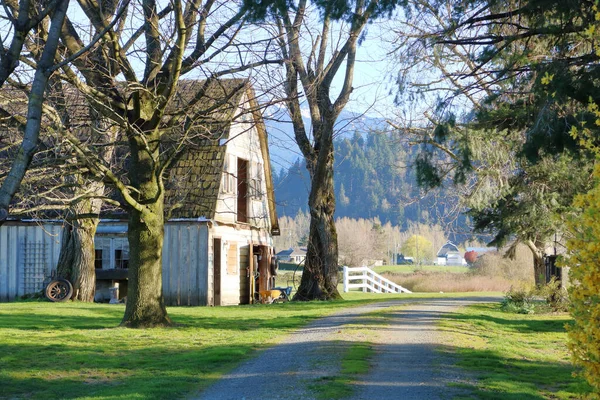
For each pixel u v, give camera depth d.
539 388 9.66
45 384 10.02
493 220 24.41
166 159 15.54
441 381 9.69
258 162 31.95
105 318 19.20
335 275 29.45
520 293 22.83
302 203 143.25
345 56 26.77
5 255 28.53
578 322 7.24
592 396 7.40
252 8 13.55
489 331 16.17
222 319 19.03
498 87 14.56
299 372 10.38
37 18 11.23
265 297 31.33
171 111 16.47
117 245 28.28
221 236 28.23
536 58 12.92
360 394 8.83
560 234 22.50
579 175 20.00
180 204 17.61
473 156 18.11
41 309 21.48
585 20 11.52
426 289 44.12
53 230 28.27
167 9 16.00
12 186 10.23
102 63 15.27
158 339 14.51
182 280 27.17
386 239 113.56
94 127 16.39
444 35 13.02
